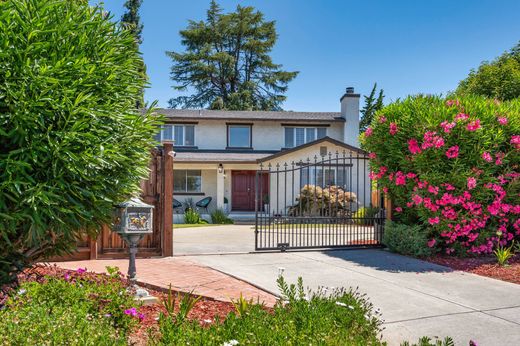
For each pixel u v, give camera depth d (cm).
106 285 434
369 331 340
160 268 700
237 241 1153
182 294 532
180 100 4012
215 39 3959
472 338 418
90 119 321
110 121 343
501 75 1481
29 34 300
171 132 2222
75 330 291
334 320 338
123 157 338
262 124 2259
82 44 331
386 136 909
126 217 475
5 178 291
